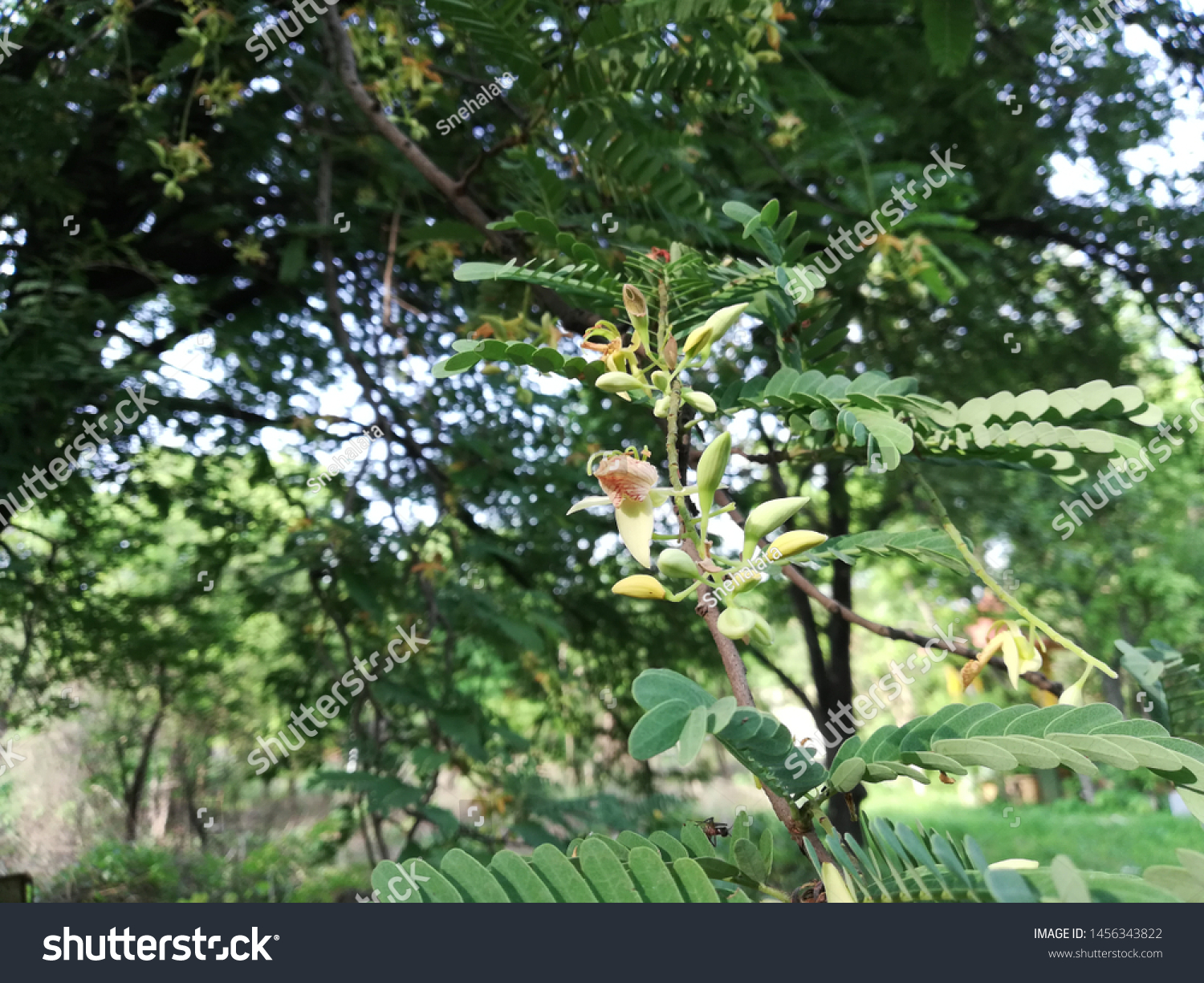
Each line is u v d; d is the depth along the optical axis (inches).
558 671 278.8
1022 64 231.1
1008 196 260.4
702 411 45.1
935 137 250.7
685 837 41.6
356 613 214.5
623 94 94.8
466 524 239.9
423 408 252.1
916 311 297.0
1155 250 278.4
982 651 51.7
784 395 53.3
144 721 401.7
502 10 84.8
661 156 108.2
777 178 165.8
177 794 445.4
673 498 42.0
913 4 205.0
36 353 189.3
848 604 334.6
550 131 115.2
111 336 214.4
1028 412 45.4
